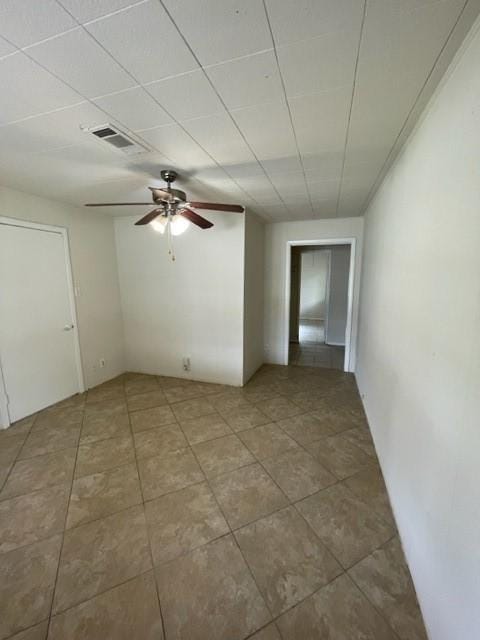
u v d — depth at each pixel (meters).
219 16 0.90
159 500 1.89
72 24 0.92
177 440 2.58
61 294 3.31
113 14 0.89
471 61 0.97
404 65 1.12
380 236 2.58
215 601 1.30
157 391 3.65
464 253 0.99
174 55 1.06
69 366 3.45
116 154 1.93
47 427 2.80
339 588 1.35
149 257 3.97
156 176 2.35
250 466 2.22
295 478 2.09
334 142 1.76
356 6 0.88
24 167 2.16
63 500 1.90
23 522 1.72
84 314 3.62
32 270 2.98
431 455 1.22
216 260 3.65
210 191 2.75
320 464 2.24
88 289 3.67
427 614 1.18
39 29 0.94
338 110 1.43
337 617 1.24
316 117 1.49
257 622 1.22
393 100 1.34
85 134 1.65
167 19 0.91
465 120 1.02
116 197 3.04
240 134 1.66
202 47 1.02
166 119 1.50
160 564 1.47
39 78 1.17
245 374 3.87
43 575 1.42
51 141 1.74
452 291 1.08
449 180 1.14
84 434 2.68
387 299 2.21
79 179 2.43
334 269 5.89
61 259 3.29
